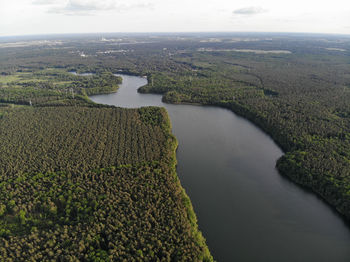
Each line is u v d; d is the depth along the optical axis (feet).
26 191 404.16
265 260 331.16
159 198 376.68
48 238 319.88
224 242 356.38
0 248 300.61
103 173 442.50
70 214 367.45
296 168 489.26
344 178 431.02
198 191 460.55
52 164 472.85
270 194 454.81
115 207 360.48
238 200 439.22
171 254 295.48
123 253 295.07
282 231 376.89
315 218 400.67
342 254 341.41
